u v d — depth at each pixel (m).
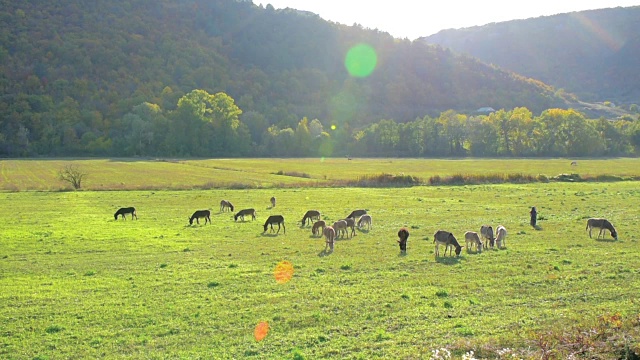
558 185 68.75
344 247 29.22
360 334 15.14
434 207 48.06
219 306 18.16
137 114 168.12
